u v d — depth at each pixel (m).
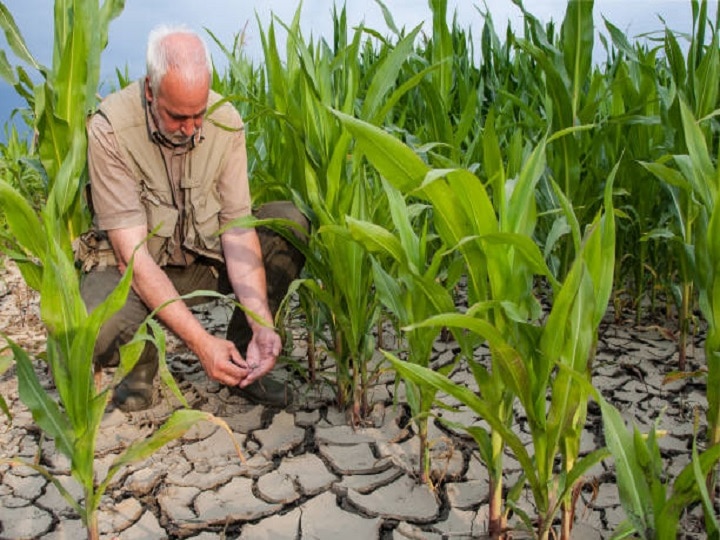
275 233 2.21
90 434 1.24
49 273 1.19
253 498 1.78
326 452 1.97
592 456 1.19
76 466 1.26
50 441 2.05
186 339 1.85
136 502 1.75
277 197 2.53
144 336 1.21
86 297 2.01
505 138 3.03
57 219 1.44
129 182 1.95
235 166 2.10
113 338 2.01
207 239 2.10
